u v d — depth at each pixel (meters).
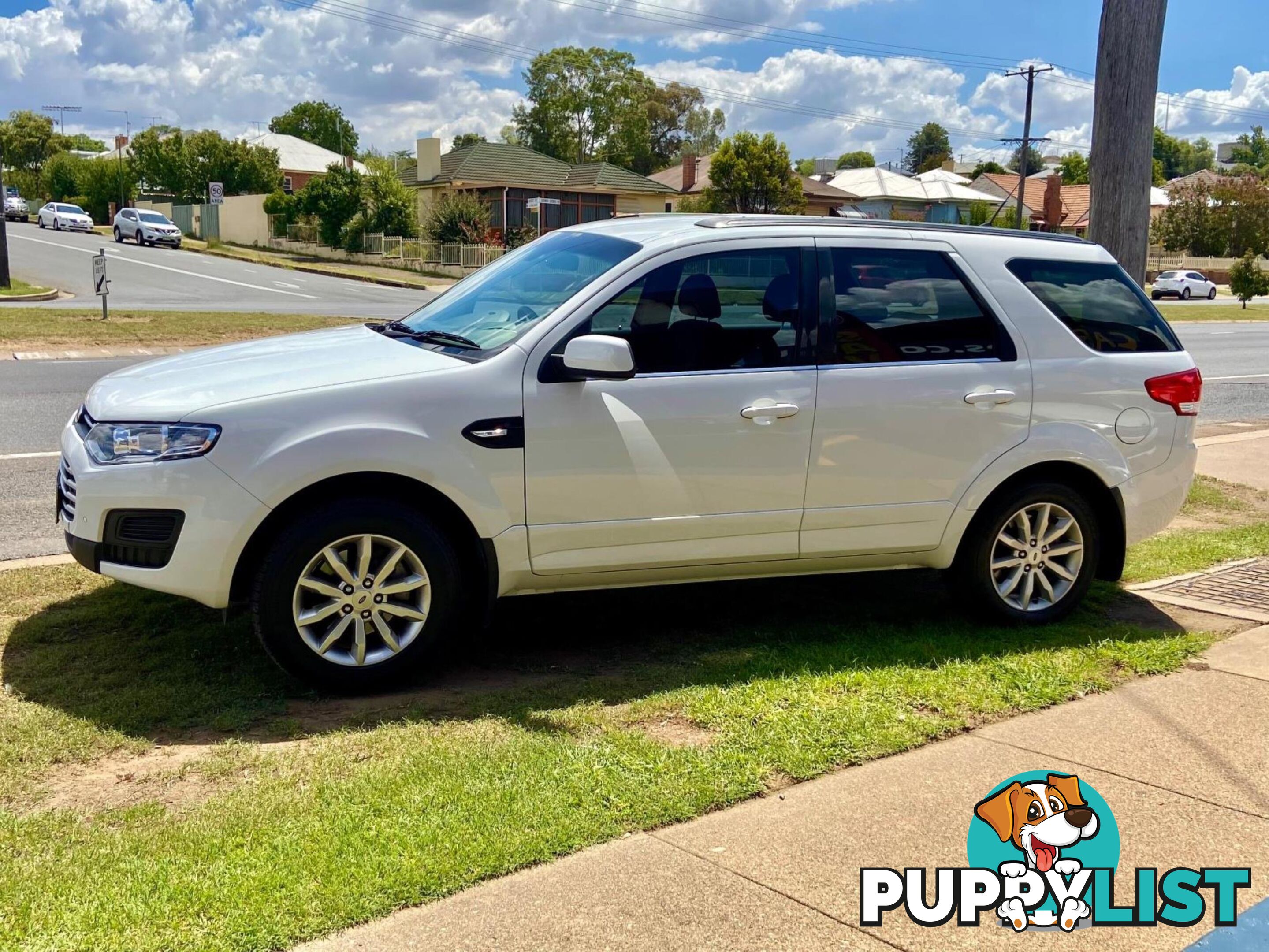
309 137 108.62
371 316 22.67
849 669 4.68
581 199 52.25
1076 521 5.31
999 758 3.85
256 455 4.10
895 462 4.93
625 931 2.80
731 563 4.84
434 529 4.35
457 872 3.02
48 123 100.31
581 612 5.50
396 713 4.19
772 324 4.77
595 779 3.59
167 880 2.94
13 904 2.81
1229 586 6.08
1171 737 4.04
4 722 3.96
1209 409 14.21
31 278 30.28
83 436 4.38
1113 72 7.99
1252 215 66.88
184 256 44.00
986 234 5.27
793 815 3.42
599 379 4.41
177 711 4.12
